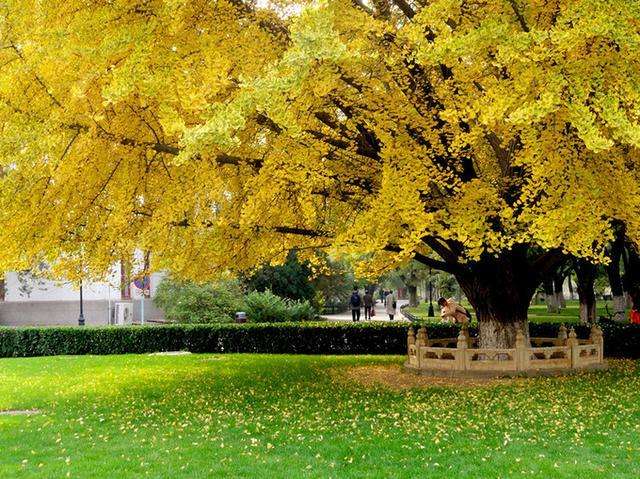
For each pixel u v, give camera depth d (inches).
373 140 372.5
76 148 298.2
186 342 673.6
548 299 1183.6
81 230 338.6
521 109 248.7
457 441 255.8
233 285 925.2
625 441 252.2
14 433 287.1
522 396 343.3
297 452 244.5
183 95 277.4
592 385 376.2
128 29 280.7
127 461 237.3
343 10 321.1
